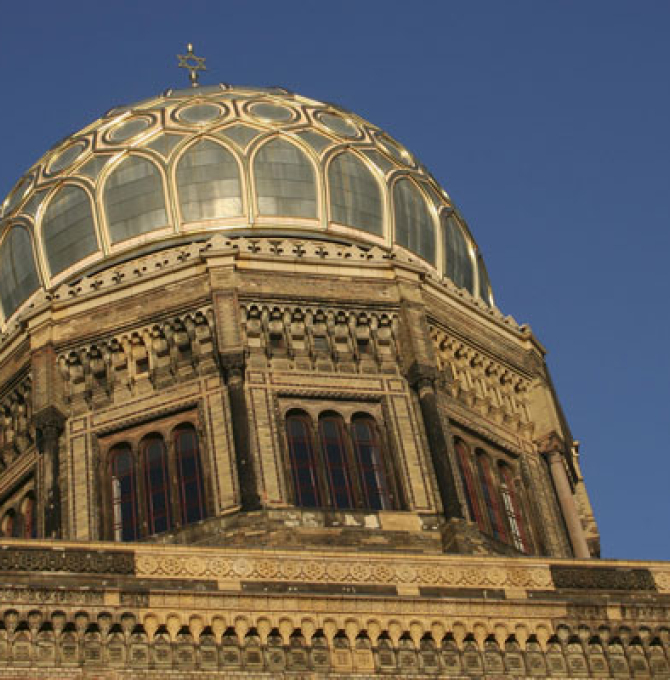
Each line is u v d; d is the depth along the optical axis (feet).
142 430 179.42
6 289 201.67
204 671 140.56
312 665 143.33
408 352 184.85
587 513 203.92
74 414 181.98
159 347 183.32
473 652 148.36
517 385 199.93
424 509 173.17
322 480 174.60
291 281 186.09
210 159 198.59
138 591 142.10
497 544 178.60
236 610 143.54
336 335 185.16
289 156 200.34
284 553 148.97
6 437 187.83
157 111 206.80
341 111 214.69
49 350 183.93
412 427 180.04
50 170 206.08
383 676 144.46
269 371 180.45
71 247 197.57
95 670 138.31
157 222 195.93
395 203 203.72
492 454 190.29
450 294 196.34
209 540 166.81
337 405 180.86
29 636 138.72
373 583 149.59
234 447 172.86
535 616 151.23
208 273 184.24
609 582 155.74
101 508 174.81
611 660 151.53
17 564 141.59
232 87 217.77
